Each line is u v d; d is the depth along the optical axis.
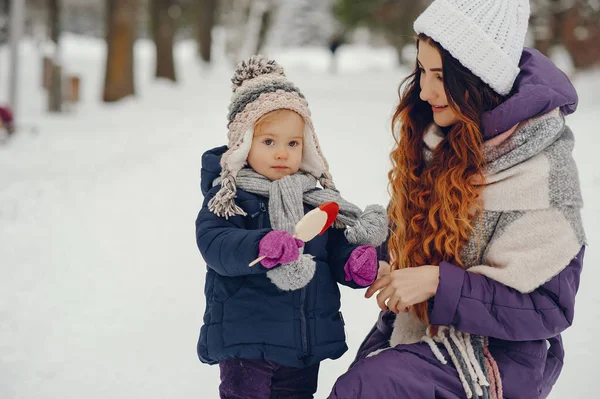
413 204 2.58
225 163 2.36
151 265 5.34
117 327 4.20
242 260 2.12
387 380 2.21
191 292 4.80
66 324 4.23
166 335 4.09
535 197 2.26
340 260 2.39
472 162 2.33
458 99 2.34
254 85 2.39
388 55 48.34
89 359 3.75
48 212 6.90
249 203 2.34
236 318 2.29
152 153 10.12
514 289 2.25
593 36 20.67
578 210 2.30
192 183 8.16
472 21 2.33
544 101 2.26
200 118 14.62
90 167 9.23
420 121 2.65
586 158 8.73
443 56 2.37
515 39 2.37
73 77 15.93
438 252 2.48
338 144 10.54
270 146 2.38
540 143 2.27
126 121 14.23
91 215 6.80
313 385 2.46
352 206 2.44
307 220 2.11
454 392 2.24
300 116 2.41
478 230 2.35
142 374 3.59
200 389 3.43
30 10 35.59
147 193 7.70
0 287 4.82
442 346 2.35
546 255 2.22
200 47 29.81
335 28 44.25
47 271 5.18
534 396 2.33
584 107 15.20
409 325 2.55
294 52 48.66
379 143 10.73
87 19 53.72
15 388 3.39
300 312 2.29
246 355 2.28
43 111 15.48
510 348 2.33
